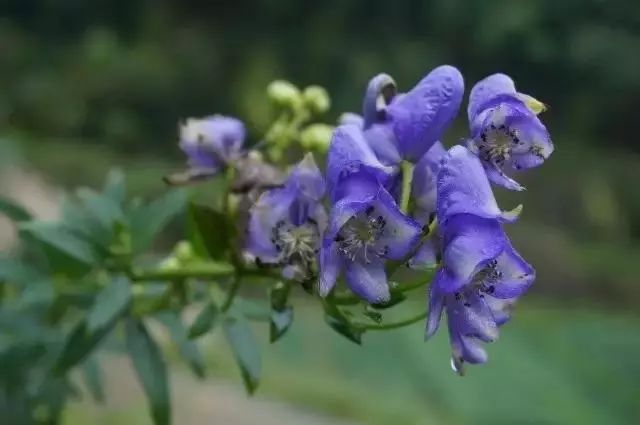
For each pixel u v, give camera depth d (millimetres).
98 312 506
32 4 2846
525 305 1922
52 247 531
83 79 2719
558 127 2619
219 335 1198
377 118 437
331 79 2764
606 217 2494
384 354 1286
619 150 2609
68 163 2225
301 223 440
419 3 2652
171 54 2828
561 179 2559
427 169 434
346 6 2785
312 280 434
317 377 1221
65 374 538
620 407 1300
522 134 413
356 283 408
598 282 2146
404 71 2631
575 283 2125
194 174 511
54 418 581
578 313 1765
